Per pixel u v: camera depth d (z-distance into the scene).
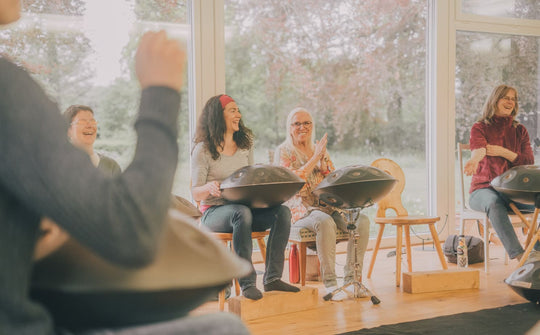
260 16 4.59
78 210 0.60
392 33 5.12
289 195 2.91
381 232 3.83
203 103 4.39
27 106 0.60
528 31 5.62
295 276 3.78
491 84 5.52
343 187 2.98
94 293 0.66
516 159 4.23
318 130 4.84
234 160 3.29
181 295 0.70
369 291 3.24
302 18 4.75
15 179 0.59
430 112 5.31
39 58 3.90
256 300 2.86
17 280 0.62
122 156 4.13
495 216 3.87
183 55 0.70
